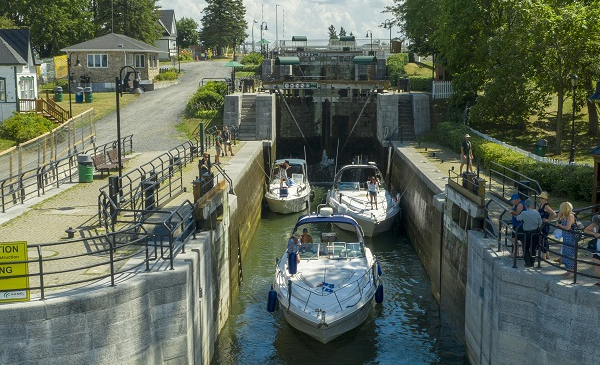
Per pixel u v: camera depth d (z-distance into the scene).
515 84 38.03
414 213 33.47
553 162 29.81
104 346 14.40
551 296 14.65
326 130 53.38
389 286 27.45
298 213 40.44
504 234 19.28
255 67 78.69
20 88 51.03
